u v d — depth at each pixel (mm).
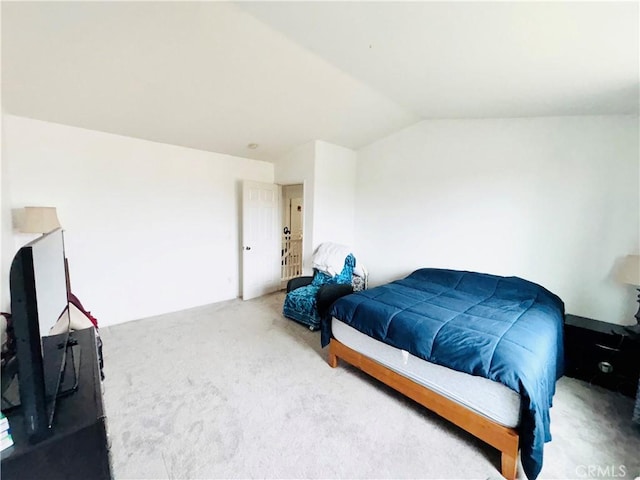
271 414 1979
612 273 2611
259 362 2650
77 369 1409
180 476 1518
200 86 2561
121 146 3332
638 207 2480
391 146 4156
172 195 3777
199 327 3398
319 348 2941
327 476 1530
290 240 5965
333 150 4324
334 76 2527
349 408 2047
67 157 2984
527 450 1453
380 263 4438
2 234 2350
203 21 1809
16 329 927
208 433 1808
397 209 4168
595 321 2566
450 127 3559
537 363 1607
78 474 1044
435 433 1826
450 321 2090
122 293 3461
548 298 2602
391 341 2066
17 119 2680
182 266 3953
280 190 4891
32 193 2799
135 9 1677
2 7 1561
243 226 4340
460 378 1737
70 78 2250
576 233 2779
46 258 1212
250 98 2850
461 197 3521
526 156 3029
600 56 1637
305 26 1836
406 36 1799
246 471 1554
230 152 4199
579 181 2742
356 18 1687
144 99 2668
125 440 1739
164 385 2287
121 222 3383
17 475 933
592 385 2348
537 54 1726
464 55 1902
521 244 3111
